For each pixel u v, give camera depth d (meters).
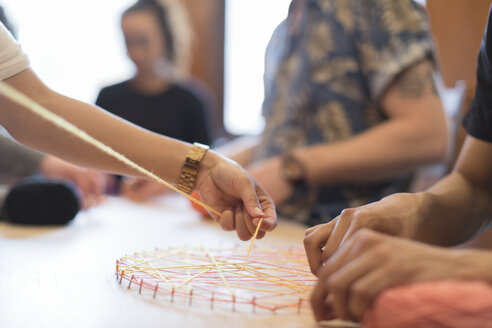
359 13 1.29
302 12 1.45
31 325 0.45
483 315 0.35
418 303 0.36
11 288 0.57
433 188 0.73
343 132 1.32
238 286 0.61
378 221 0.55
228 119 3.32
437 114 1.22
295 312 0.52
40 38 3.21
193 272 0.68
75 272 0.65
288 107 1.42
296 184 1.27
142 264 0.71
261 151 1.53
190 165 0.70
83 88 3.30
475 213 0.73
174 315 0.49
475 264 0.40
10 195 1.08
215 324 0.47
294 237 1.04
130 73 3.30
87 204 1.35
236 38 3.26
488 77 0.71
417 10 1.25
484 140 0.73
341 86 1.32
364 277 0.41
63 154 0.71
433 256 0.41
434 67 1.25
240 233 0.70
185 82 2.62
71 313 0.49
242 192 0.66
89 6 3.25
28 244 0.85
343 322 0.50
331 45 1.32
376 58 1.24
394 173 1.26
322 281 0.46
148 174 0.63
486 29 0.69
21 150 1.50
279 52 1.57
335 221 0.61
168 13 2.33
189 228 1.12
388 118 1.33
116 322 0.47
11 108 0.69
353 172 1.24
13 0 3.14
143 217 1.28
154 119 2.25
